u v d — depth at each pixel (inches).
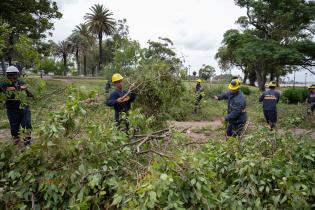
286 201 148.0
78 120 153.6
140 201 113.5
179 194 125.8
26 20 957.8
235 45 1561.3
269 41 1390.3
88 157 143.5
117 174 145.4
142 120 211.2
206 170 141.4
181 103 294.7
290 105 880.9
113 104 251.8
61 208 133.3
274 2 1445.6
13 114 253.1
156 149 164.4
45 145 137.3
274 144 197.3
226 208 140.2
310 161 181.3
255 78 2440.9
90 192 136.4
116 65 371.6
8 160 148.7
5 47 200.5
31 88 206.1
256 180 150.2
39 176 139.7
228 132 307.7
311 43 1376.7
